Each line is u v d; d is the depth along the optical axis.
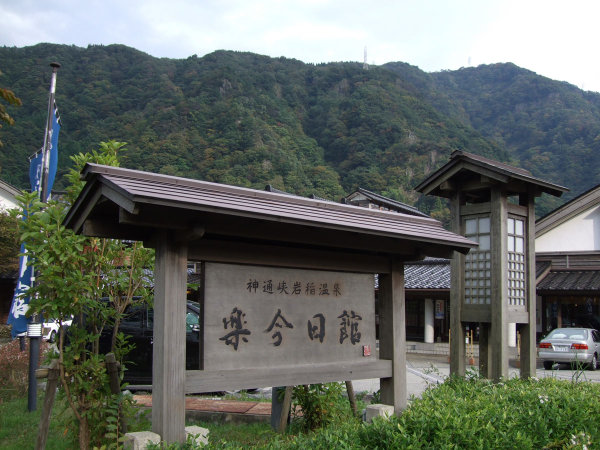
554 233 21.44
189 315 10.69
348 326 5.73
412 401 6.36
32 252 5.17
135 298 10.14
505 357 7.79
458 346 8.18
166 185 4.42
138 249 6.03
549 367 17.03
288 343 5.20
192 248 4.62
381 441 4.58
